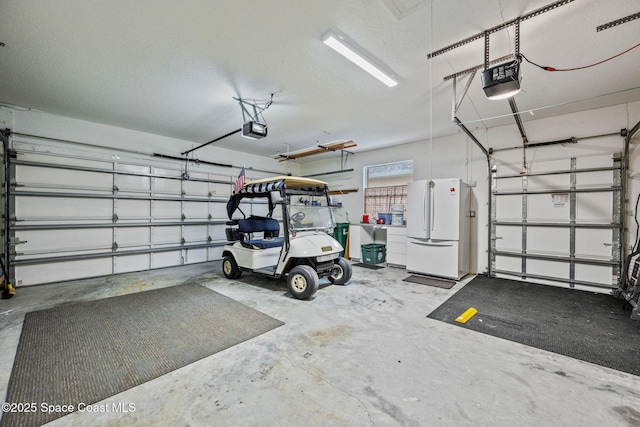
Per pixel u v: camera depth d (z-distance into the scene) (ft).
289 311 11.12
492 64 9.79
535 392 6.16
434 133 18.78
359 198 25.04
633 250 12.91
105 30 8.13
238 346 8.24
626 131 13.21
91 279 16.47
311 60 9.76
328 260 14.16
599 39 8.44
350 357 7.63
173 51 9.23
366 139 20.44
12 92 12.50
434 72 10.52
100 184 17.11
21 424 5.16
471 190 18.22
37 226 14.92
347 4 7.05
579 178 14.53
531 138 15.96
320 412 5.54
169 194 20.24
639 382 6.50
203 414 5.49
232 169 24.20
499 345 8.31
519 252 16.31
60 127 15.60
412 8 7.18
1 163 14.12
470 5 7.04
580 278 14.44
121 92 12.43
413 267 17.72
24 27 7.93
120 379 6.60
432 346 8.24
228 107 14.19
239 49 9.12
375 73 10.11
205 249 22.40
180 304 11.91
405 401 5.87
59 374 6.77
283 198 13.50
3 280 13.10
